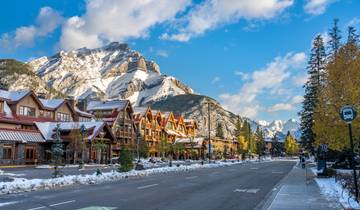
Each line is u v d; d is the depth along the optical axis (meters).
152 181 27.61
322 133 29.58
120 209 14.17
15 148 57.47
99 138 65.88
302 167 52.94
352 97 24.17
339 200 16.64
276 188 23.42
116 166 56.69
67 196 17.98
